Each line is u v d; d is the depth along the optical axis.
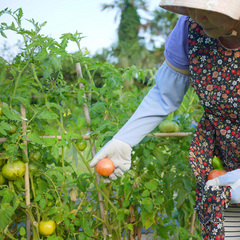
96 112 1.89
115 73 1.87
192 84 1.40
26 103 1.56
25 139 1.52
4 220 1.48
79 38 1.74
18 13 1.56
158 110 1.46
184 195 1.95
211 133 1.42
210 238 1.30
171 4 1.11
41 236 1.68
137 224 1.90
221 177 1.28
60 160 1.77
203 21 1.12
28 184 1.58
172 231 1.92
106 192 1.78
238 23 1.12
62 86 1.74
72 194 1.72
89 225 1.74
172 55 1.43
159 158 1.81
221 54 1.29
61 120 1.65
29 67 1.69
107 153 1.41
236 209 1.37
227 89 1.29
